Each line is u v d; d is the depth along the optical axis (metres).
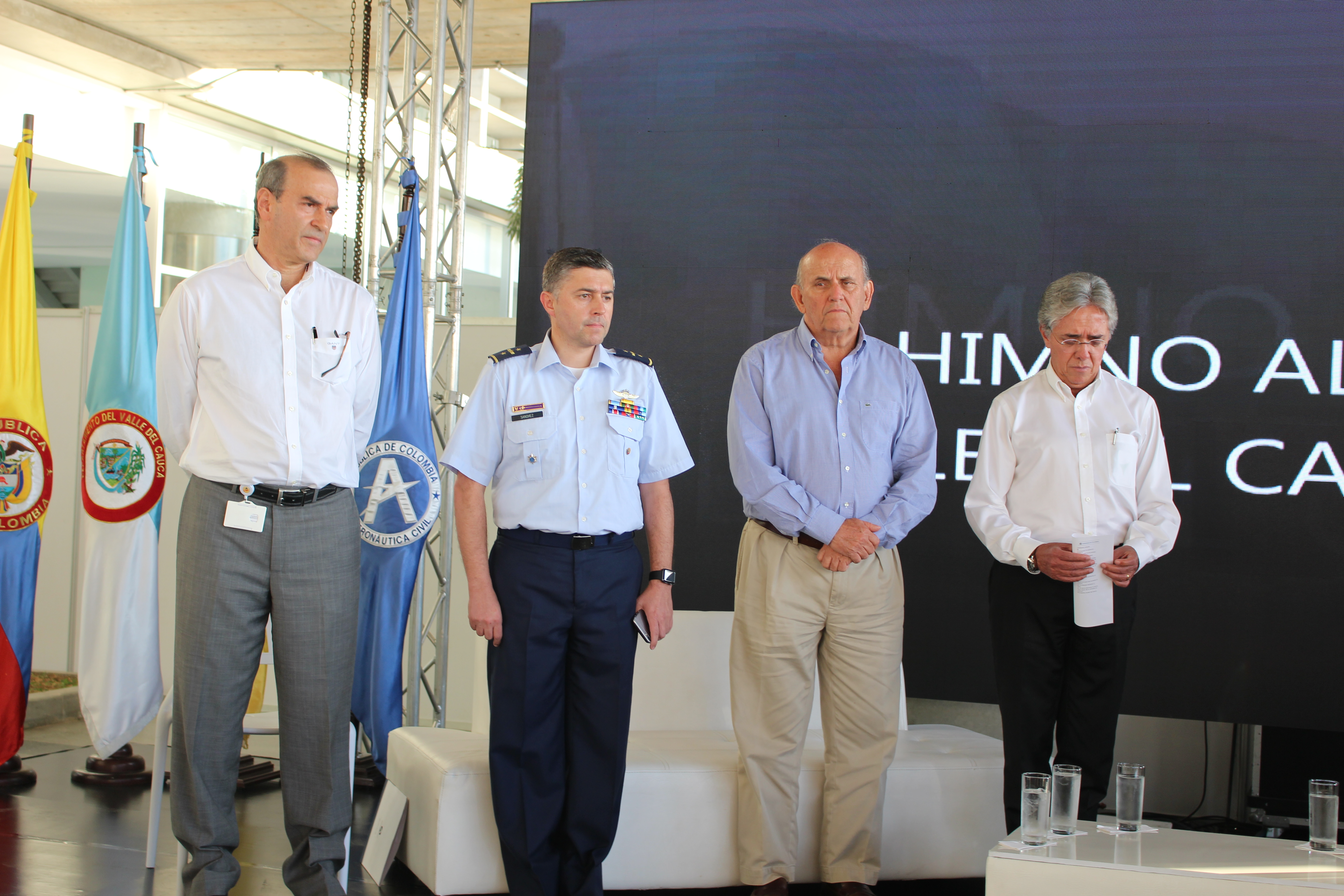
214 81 7.89
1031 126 3.60
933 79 3.66
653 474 2.61
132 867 2.99
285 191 2.36
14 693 3.75
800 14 3.73
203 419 2.40
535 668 2.42
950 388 3.65
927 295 3.66
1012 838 2.26
